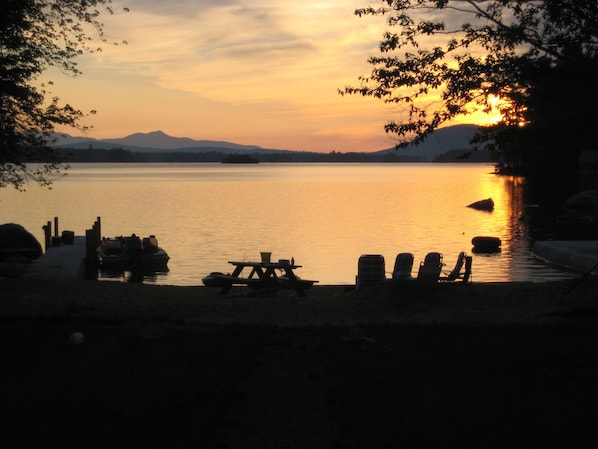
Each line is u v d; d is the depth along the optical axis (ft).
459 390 23.22
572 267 92.07
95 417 20.68
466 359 27.53
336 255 111.24
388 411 21.15
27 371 26.35
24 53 52.16
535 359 27.12
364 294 50.80
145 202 239.30
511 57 36.86
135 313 44.34
